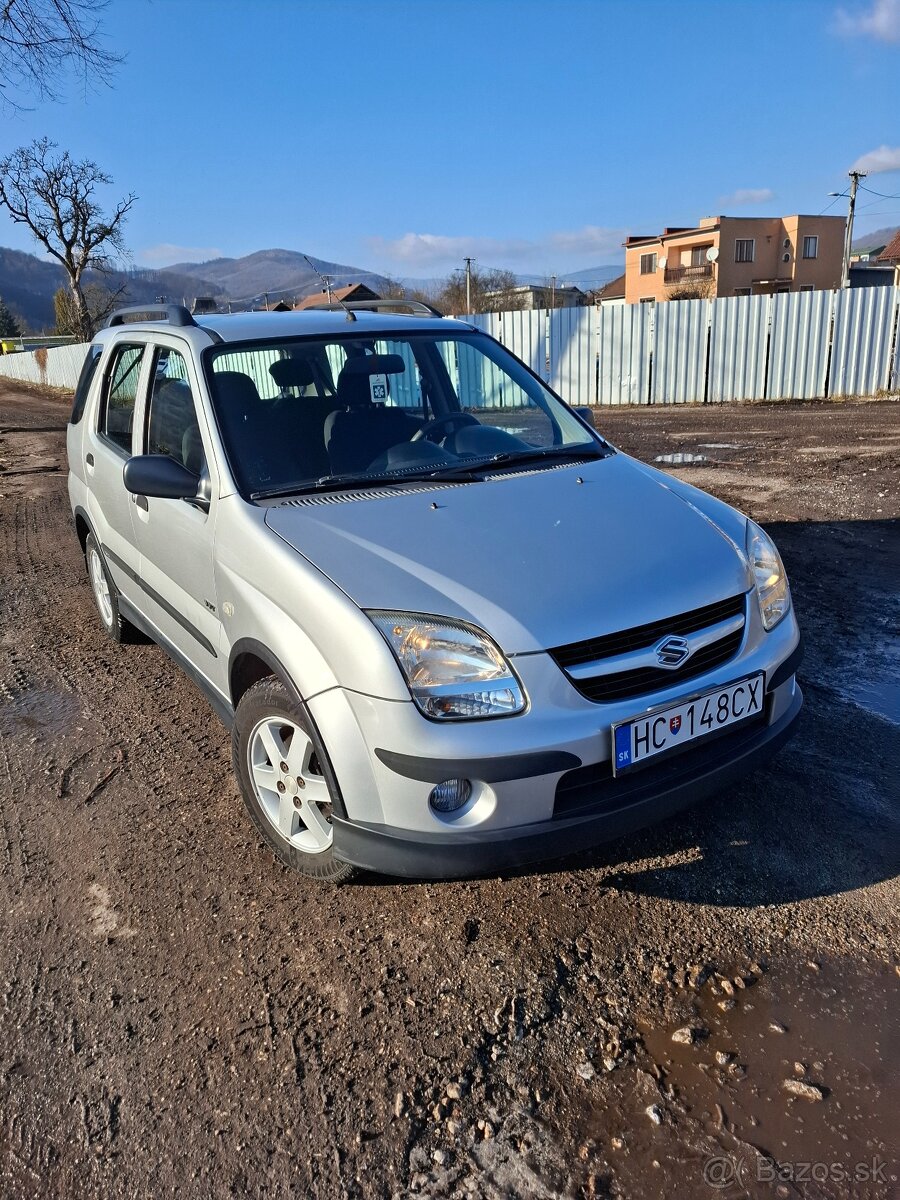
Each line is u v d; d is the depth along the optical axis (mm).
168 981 2521
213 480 3137
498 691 2322
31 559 7383
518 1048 2240
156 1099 2141
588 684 2396
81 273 50688
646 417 15219
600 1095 2100
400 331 3902
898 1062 2152
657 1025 2295
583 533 2781
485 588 2461
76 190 48344
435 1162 1951
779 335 16484
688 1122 2023
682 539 2836
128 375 4340
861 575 5797
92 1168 1977
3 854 3168
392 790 2359
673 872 2885
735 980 2428
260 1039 2301
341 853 2475
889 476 8789
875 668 4340
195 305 4508
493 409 3920
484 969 2508
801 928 2611
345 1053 2246
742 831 3078
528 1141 1993
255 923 2744
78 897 2908
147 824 3314
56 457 14156
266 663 2754
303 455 3236
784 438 11734
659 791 2482
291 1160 1972
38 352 40000
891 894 2736
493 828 2352
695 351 16938
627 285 66062
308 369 3576
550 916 2713
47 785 3639
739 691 2637
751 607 2760
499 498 3002
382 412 3619
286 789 2805
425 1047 2254
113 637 5234
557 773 2336
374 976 2500
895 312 16062
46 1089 2184
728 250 57875
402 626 2367
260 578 2734
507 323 18031
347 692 2391
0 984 2539
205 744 3932
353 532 2723
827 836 3029
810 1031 2254
